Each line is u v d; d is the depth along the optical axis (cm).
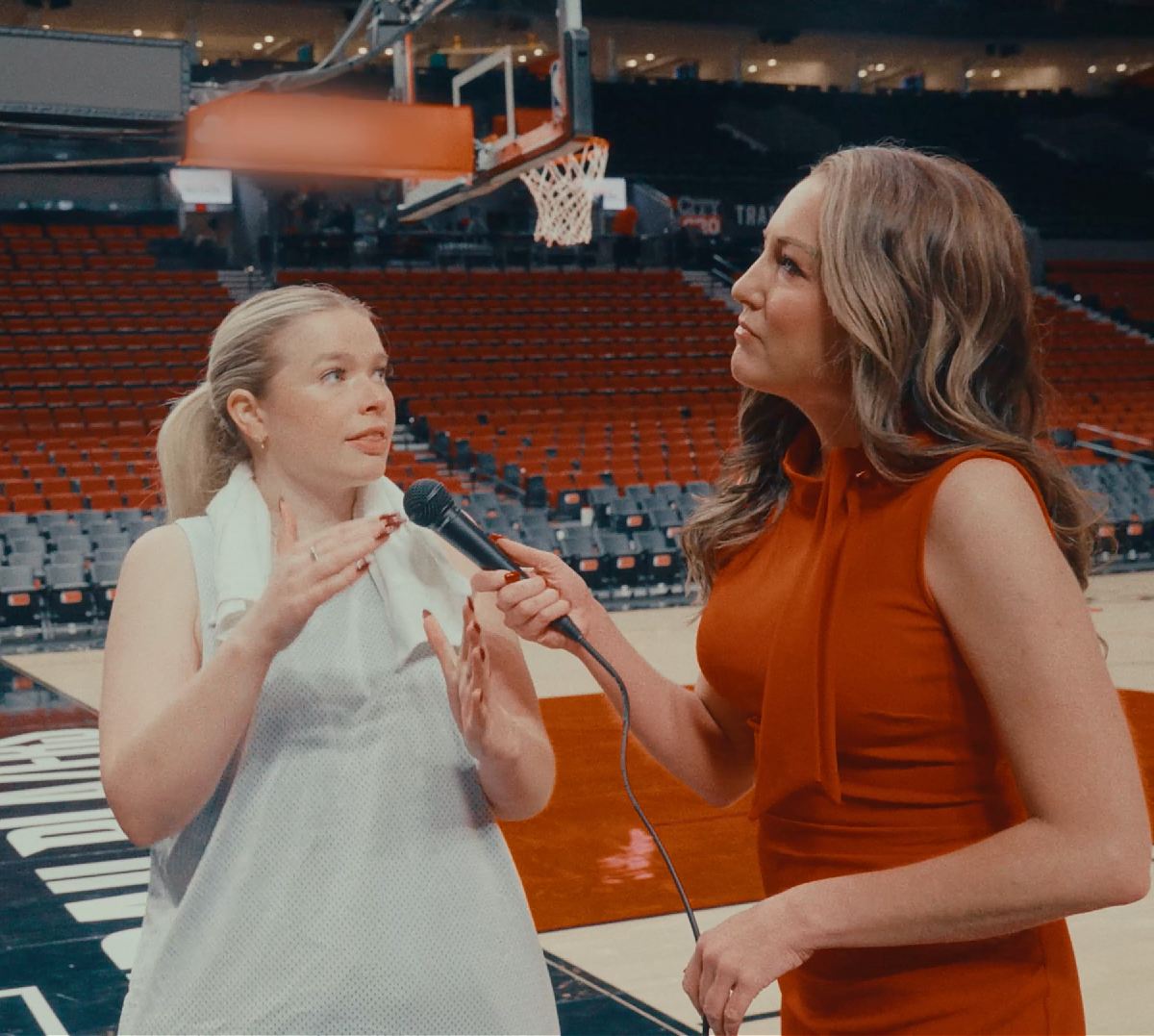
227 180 1869
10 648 921
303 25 2158
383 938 121
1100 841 101
